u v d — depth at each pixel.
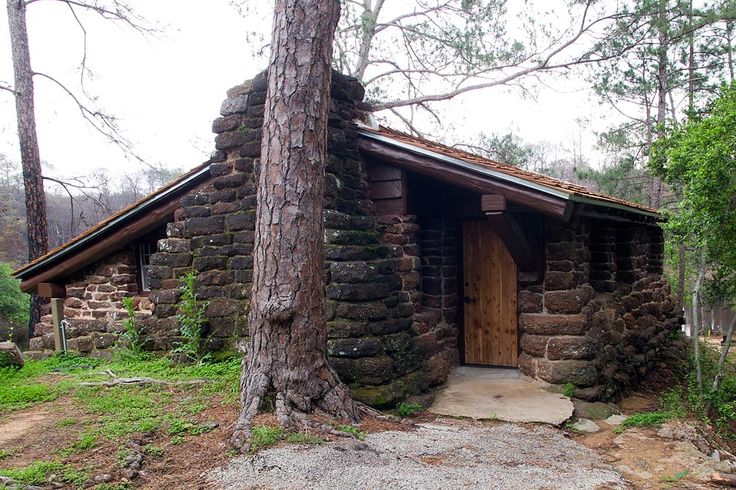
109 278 8.09
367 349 5.23
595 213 6.22
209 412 4.61
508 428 5.05
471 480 3.55
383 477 3.44
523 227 6.26
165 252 6.89
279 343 4.41
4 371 6.71
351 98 6.34
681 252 15.11
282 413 4.17
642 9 12.02
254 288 4.58
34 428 4.34
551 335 6.59
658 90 15.05
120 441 3.95
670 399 6.72
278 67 4.64
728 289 7.00
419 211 7.04
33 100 12.20
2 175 21.86
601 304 7.36
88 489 3.24
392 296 5.87
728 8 12.17
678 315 11.68
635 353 8.36
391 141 6.02
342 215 5.71
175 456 3.75
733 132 5.52
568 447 4.62
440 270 7.38
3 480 3.21
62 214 21.88
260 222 4.57
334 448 3.80
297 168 4.52
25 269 8.33
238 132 6.25
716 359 10.34
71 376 6.34
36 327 8.86
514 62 13.71
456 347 7.61
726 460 4.70
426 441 4.32
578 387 6.26
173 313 6.74
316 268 4.55
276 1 4.79
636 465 4.36
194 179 6.89
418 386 5.75
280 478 3.36
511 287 7.38
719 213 5.65
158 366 6.29
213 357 6.18
